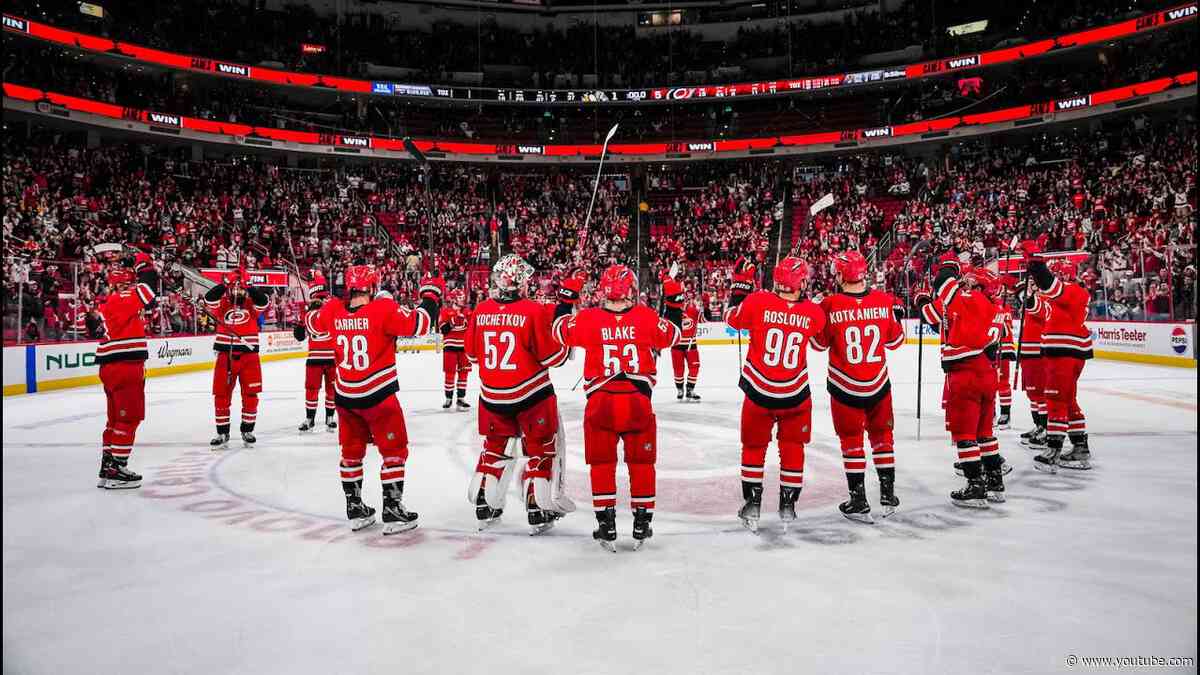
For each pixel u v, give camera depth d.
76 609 3.97
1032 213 28.30
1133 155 28.81
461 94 36.25
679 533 5.30
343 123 36.94
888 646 3.46
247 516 5.82
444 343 11.80
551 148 36.53
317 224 31.41
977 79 35.09
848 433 5.59
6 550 4.98
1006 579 4.30
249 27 34.97
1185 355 17.33
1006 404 9.67
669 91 37.22
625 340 4.87
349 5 38.62
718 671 3.22
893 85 36.38
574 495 6.52
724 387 14.69
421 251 31.20
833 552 4.84
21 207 23.06
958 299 5.89
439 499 6.35
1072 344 6.94
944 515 5.69
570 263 29.75
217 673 3.26
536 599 4.07
